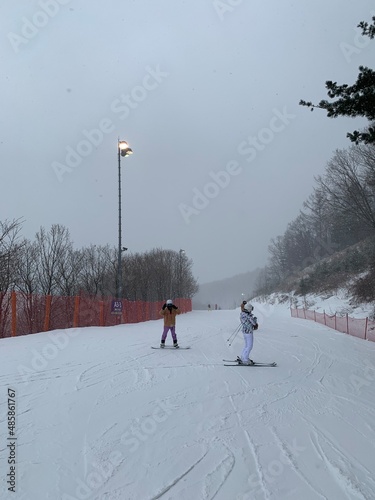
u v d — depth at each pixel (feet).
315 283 136.98
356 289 101.65
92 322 64.75
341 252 150.51
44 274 90.94
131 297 142.61
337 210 112.16
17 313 48.62
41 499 11.17
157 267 164.76
